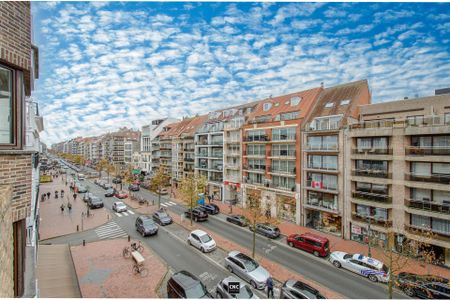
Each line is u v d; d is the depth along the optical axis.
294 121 30.97
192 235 23.80
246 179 37.88
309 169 28.86
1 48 5.30
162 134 67.81
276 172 32.94
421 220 21.06
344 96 29.73
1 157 5.21
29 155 5.86
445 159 19.30
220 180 43.84
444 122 19.97
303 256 21.58
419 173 21.27
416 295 15.65
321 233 27.34
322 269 19.23
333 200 27.23
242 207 37.94
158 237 26.14
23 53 5.89
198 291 13.99
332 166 27.14
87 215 33.84
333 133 26.92
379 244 21.53
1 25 5.34
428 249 20.50
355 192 24.77
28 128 19.38
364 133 23.88
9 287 4.58
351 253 22.22
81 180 70.56
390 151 22.53
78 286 16.12
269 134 34.31
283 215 32.34
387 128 22.56
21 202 5.58
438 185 19.61
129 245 23.73
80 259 20.47
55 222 31.33
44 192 50.97
